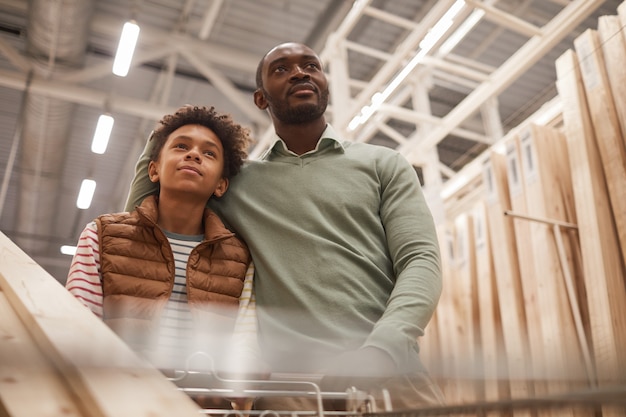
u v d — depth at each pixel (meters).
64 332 0.72
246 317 1.41
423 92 6.24
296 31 7.10
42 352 0.70
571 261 2.97
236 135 1.65
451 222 4.57
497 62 7.34
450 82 7.47
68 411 0.62
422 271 1.38
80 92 6.57
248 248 1.54
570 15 3.96
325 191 1.58
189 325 1.31
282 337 1.34
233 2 6.65
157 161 1.59
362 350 1.17
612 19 2.91
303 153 1.73
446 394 0.83
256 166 1.68
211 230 1.46
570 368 0.62
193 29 6.98
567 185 3.17
